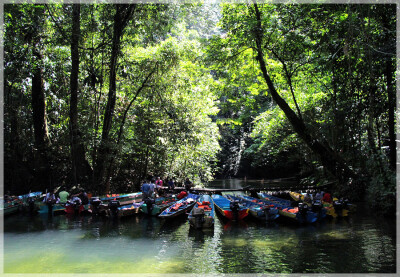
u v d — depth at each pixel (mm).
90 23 16891
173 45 18312
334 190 16859
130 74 18281
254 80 20000
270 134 22969
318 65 16656
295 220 11633
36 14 15234
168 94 19594
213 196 17141
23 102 18891
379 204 11969
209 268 6629
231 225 11141
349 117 15016
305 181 25062
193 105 20531
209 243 8617
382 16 13281
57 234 9938
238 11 16672
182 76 19562
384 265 6488
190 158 21062
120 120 19609
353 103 14609
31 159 18359
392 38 12859
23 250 8133
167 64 18266
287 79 17750
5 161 17750
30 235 9820
